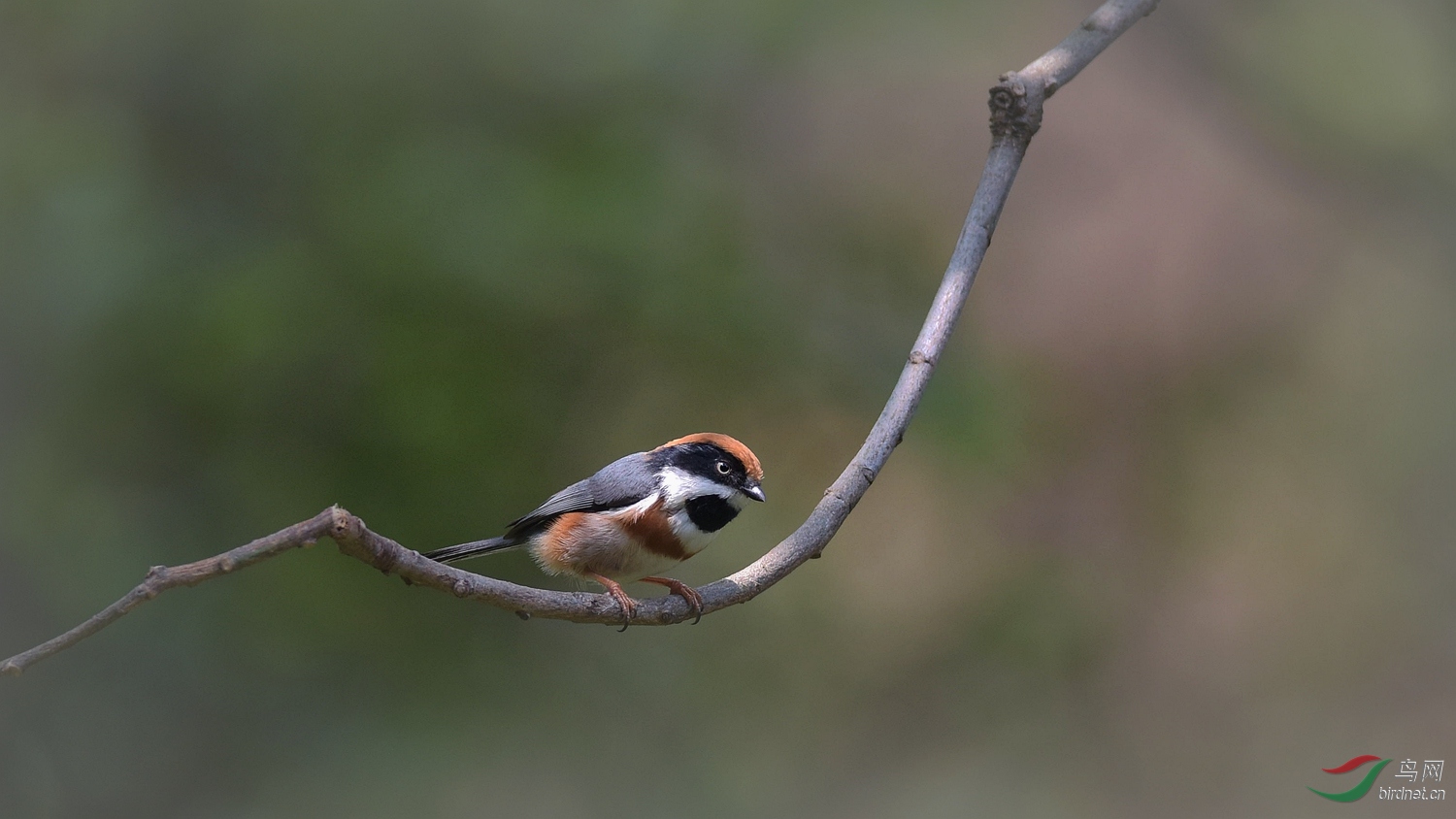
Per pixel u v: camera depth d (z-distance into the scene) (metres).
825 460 14.12
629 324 12.87
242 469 12.27
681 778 14.33
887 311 14.46
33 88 12.55
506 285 12.19
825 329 14.02
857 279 14.76
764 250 14.46
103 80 12.91
